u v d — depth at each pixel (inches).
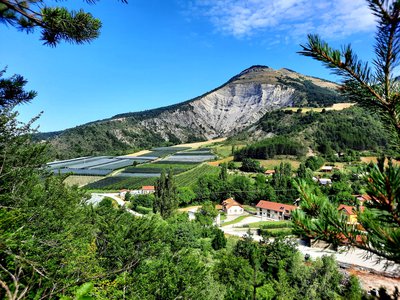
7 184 334.0
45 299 202.7
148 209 2495.1
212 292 840.9
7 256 227.1
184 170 4190.5
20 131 343.9
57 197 470.9
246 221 2482.8
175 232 1477.6
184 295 652.1
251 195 2957.7
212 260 1400.1
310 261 1390.3
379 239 84.6
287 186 2792.8
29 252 276.2
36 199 410.6
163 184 2144.4
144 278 636.1
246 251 1328.7
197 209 2613.2
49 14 162.6
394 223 82.9
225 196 3065.9
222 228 2272.4
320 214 99.1
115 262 649.6
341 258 1444.4
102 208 860.6
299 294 1039.6
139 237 711.7
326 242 97.6
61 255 332.8
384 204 82.7
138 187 3366.1
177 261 745.0
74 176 3875.5
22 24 174.6
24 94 232.1
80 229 518.9
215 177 3206.2
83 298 98.8
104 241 670.5
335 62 86.6
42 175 470.6
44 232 366.0
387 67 82.1
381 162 84.9
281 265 1153.4
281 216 2472.9
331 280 1052.5
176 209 2156.7
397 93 83.4
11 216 253.0
